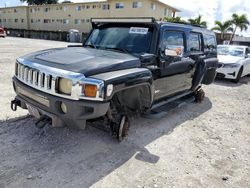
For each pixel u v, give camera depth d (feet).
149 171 9.82
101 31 15.06
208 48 19.95
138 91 12.07
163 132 13.83
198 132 14.35
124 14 117.91
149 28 13.35
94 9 128.77
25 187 8.27
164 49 13.51
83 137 12.17
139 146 11.84
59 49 12.77
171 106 16.46
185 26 15.93
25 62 10.72
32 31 142.72
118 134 11.59
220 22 119.85
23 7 158.10
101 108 9.34
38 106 10.19
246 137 14.20
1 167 9.22
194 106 19.90
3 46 58.03
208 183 9.38
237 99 23.38
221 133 14.51
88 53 11.71
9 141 11.16
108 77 9.48
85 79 9.05
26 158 9.95
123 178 9.22
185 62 15.80
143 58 12.01
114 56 11.52
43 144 11.18
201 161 10.98
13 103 11.95
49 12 147.64
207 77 20.83
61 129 12.71
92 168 9.67
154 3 116.37
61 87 9.33
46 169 9.34
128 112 12.67
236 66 30.68
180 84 16.47
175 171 9.99
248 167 10.81
